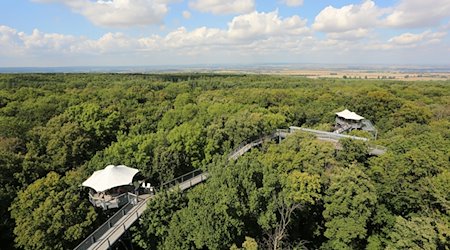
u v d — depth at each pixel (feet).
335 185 93.15
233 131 163.02
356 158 126.11
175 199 85.87
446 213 90.58
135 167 127.13
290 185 92.07
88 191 104.78
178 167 132.98
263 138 162.20
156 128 192.24
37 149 138.31
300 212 102.12
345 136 153.07
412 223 83.61
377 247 91.20
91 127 166.40
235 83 402.11
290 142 125.70
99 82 340.59
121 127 179.73
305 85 384.47
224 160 96.27
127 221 82.58
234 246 71.82
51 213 81.66
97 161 129.29
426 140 129.59
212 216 73.67
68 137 145.28
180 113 204.64
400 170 103.40
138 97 262.67
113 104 215.92
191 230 74.08
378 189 102.83
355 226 86.53
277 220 95.09
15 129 154.92
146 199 97.40
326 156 112.88
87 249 69.46
